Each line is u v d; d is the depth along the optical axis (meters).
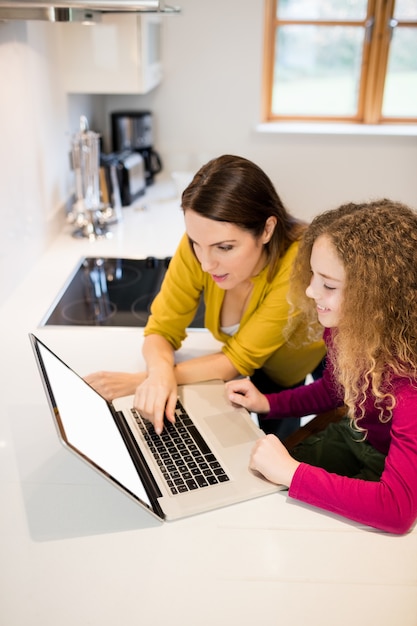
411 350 1.00
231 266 1.26
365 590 0.90
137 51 2.36
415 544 0.98
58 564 0.94
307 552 0.96
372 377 1.03
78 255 2.15
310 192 3.21
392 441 1.02
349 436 1.34
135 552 0.96
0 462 1.15
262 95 3.21
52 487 1.09
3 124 1.72
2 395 1.35
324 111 3.31
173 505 1.04
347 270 1.00
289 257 1.36
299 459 1.37
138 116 2.85
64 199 2.45
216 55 2.92
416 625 0.85
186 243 1.44
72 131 2.56
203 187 1.19
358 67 3.20
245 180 1.21
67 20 1.51
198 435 1.21
